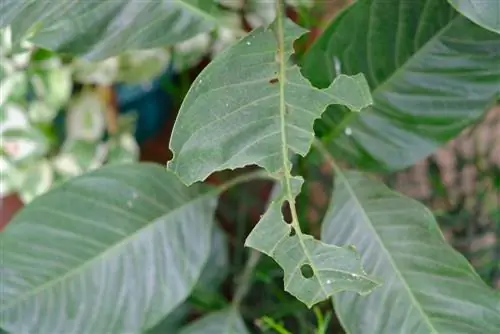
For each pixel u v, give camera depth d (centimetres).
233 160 68
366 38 76
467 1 64
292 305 95
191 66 116
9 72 109
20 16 74
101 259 81
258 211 109
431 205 100
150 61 114
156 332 95
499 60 74
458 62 75
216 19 80
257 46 70
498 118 102
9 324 79
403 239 78
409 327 75
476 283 76
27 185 113
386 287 77
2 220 116
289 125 68
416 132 80
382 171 84
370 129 81
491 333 74
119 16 77
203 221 84
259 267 96
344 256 68
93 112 116
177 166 68
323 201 107
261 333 97
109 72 114
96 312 81
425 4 73
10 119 112
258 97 68
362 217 80
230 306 91
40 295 80
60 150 116
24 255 80
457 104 77
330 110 81
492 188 99
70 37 77
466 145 106
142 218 83
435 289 76
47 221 81
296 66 69
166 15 78
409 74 77
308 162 89
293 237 68
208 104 68
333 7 99
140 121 123
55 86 112
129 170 83
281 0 71
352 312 77
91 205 82
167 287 82
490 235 100
